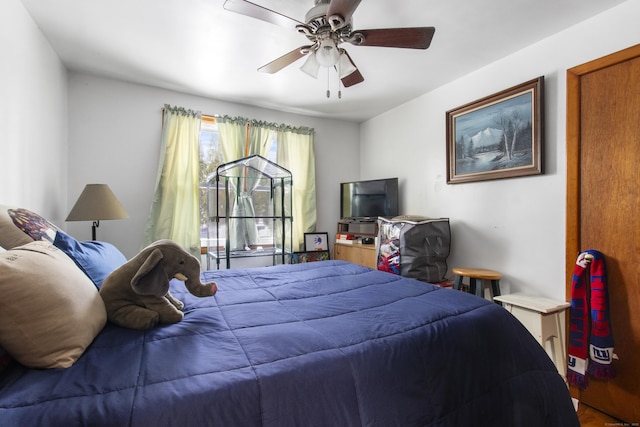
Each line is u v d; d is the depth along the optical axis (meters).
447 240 2.86
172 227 3.07
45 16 1.95
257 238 3.35
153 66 2.63
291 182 3.47
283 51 2.38
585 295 1.90
